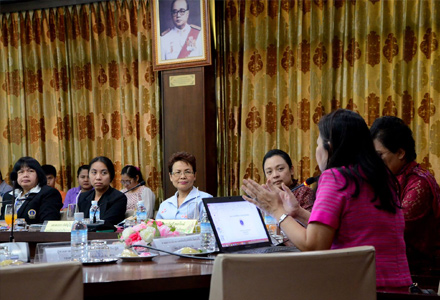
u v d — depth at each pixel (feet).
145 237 7.27
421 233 8.24
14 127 22.21
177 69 19.11
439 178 16.92
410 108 17.57
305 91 18.63
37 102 22.06
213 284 4.57
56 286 4.44
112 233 10.13
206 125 18.79
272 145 19.06
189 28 18.67
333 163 5.83
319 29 18.43
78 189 19.19
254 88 19.12
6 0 21.79
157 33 19.12
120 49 21.15
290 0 18.86
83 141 21.53
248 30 19.20
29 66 22.12
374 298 4.85
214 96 19.51
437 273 8.16
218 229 7.07
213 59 19.38
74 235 6.97
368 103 17.83
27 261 6.85
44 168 18.99
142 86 20.66
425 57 17.31
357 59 18.02
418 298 5.06
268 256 4.55
